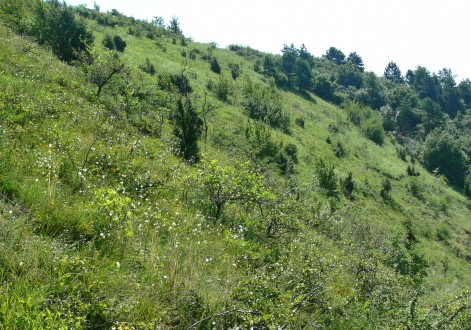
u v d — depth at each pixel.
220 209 9.84
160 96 26.36
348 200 36.03
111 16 70.38
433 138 71.75
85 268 4.41
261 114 47.97
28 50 18.28
